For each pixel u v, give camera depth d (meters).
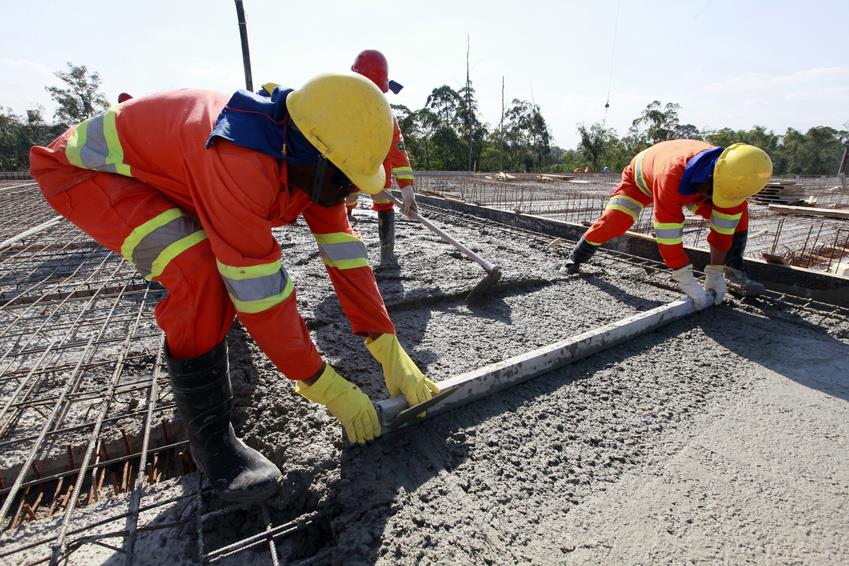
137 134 1.58
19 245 5.21
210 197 1.40
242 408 2.21
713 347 3.03
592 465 1.94
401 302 3.57
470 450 1.98
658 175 3.55
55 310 3.42
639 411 2.31
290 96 1.43
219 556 1.50
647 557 1.52
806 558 1.53
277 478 1.72
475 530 1.59
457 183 15.66
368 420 1.91
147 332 3.05
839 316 3.46
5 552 1.51
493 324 3.33
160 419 2.18
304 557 1.59
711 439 2.12
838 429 2.21
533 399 2.38
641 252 5.00
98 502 1.80
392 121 1.49
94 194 1.61
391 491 1.74
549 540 1.57
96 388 2.43
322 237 2.06
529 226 6.54
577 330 3.24
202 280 1.54
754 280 4.16
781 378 2.66
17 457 1.95
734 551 1.56
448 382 2.22
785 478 1.89
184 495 1.79
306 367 1.72
